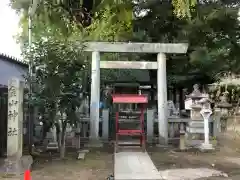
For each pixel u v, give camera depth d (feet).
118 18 46.57
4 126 30.78
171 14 54.90
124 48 41.68
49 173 25.30
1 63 44.55
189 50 59.52
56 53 30.58
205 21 52.85
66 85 31.09
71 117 31.81
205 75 68.33
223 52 60.18
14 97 25.53
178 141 42.96
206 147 36.52
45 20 40.19
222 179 23.53
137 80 65.00
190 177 24.09
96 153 35.06
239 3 53.47
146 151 35.76
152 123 43.45
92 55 41.75
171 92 80.38
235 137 47.21
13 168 24.56
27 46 33.04
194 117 43.04
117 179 23.39
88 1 37.91
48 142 36.88
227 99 88.33
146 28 59.36
